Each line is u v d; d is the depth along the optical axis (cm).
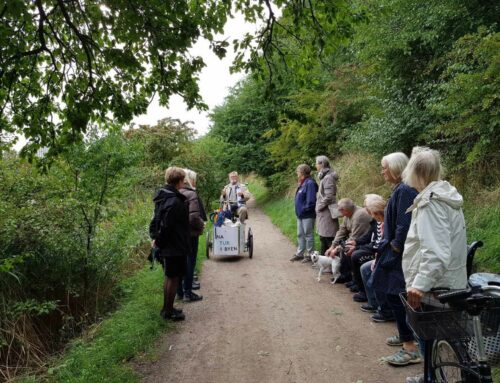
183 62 450
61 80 432
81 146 587
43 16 362
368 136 924
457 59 671
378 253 393
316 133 1389
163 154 1659
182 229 510
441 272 265
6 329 490
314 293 627
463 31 745
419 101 855
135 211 976
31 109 445
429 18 742
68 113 418
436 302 276
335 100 1323
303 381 372
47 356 493
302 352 429
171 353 443
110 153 611
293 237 1082
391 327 480
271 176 1834
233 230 883
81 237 611
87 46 416
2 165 589
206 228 1261
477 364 237
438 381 287
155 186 1347
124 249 691
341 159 1257
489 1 716
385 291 385
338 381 367
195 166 1727
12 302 516
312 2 467
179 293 626
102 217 626
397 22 803
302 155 1499
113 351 429
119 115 451
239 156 2042
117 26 398
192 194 621
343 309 549
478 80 572
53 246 575
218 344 461
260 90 518
